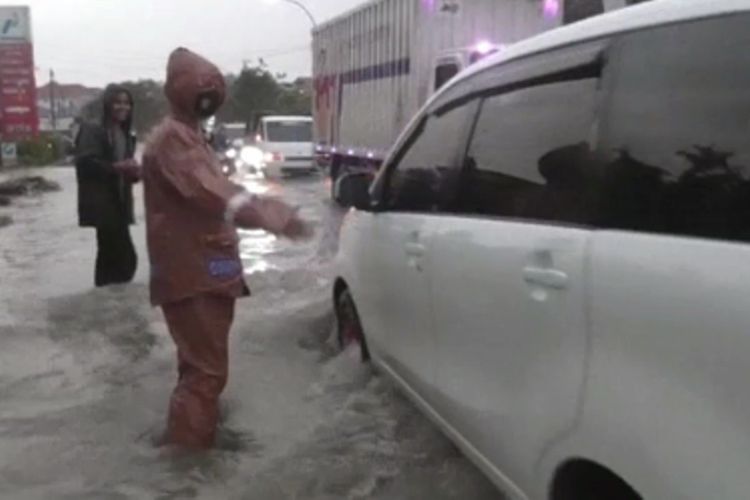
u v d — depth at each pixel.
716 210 2.25
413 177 4.43
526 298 2.97
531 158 3.23
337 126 20.83
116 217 8.93
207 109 4.55
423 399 4.19
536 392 2.92
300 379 5.67
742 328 2.01
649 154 2.56
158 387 5.76
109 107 8.70
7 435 4.93
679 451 2.20
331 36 21.28
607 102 2.81
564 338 2.73
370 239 4.91
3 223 16.78
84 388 5.78
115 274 9.10
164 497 4.16
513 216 3.26
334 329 6.30
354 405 5.10
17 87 45.38
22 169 42.47
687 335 2.18
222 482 4.31
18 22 45.03
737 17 2.38
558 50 3.23
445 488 4.10
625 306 2.42
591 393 2.57
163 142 4.42
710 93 2.39
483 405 3.37
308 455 4.56
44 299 8.56
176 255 4.52
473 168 3.73
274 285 8.98
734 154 2.25
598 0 11.45
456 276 3.58
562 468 2.81
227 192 4.42
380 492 4.14
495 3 15.05
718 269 2.13
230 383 5.63
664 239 2.37
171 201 4.50
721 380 2.07
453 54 13.98
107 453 4.67
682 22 2.57
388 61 16.73
